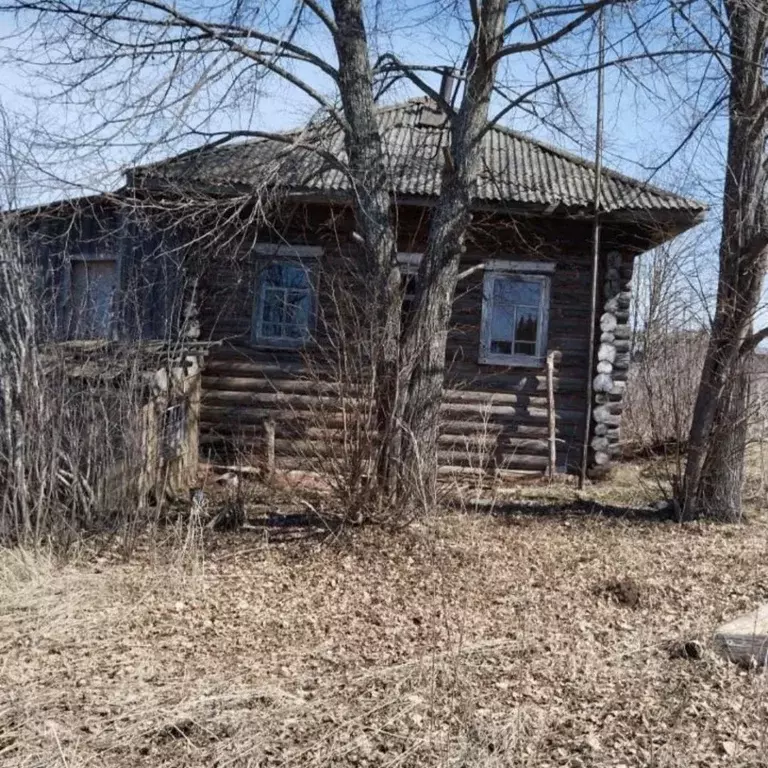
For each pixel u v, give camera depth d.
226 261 10.98
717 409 8.54
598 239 11.20
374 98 8.73
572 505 9.37
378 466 7.43
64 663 4.79
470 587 6.31
